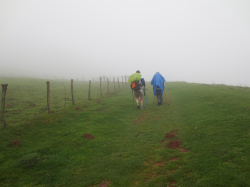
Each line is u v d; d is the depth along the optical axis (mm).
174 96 18688
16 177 5312
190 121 9812
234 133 6902
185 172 5172
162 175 5250
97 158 6699
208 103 12531
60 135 8648
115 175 5430
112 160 6441
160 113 12992
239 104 10578
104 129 10047
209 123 8664
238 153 5395
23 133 8445
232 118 8508
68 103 15562
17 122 9641
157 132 9188
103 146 7832
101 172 5668
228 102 11547
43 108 13383
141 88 14812
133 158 6496
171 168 5570
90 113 12930
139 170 5668
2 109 8414
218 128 7797
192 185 4465
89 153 7137
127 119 12281
